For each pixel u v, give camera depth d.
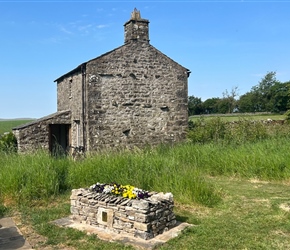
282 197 8.20
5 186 8.19
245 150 11.99
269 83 44.66
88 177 9.28
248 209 7.22
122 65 15.80
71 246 5.29
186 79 17.23
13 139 15.45
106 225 5.93
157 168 9.45
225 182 10.12
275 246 5.13
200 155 12.23
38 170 8.81
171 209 6.06
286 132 16.19
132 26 16.05
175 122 16.92
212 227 6.04
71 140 16.77
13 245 5.39
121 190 6.21
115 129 15.61
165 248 5.06
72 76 16.70
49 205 7.82
